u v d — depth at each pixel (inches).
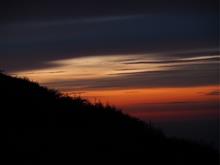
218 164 630.5
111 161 596.4
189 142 709.9
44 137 655.8
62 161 585.0
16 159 581.9
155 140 695.7
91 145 644.1
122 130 718.5
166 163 607.8
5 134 652.1
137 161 603.5
